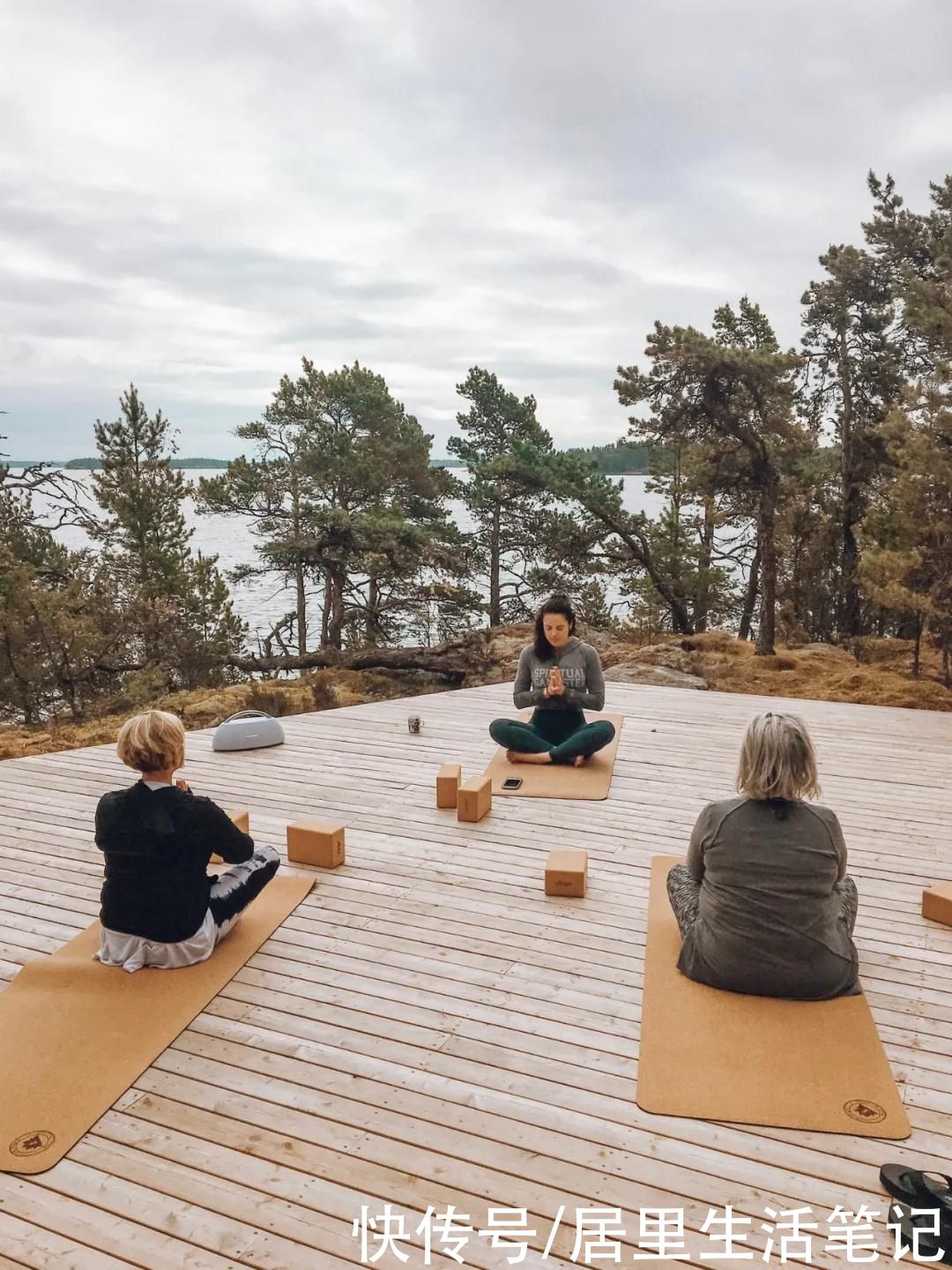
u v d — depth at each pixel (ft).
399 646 74.79
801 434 50.88
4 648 43.86
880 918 12.37
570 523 66.13
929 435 35.40
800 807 9.70
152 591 55.31
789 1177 7.36
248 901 11.50
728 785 18.34
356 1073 8.73
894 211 54.60
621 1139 7.82
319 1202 7.09
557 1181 7.32
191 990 10.11
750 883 9.70
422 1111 8.18
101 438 59.98
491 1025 9.61
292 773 19.16
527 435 90.68
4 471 54.65
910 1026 9.63
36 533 56.85
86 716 44.93
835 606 59.88
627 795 17.67
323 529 69.82
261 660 57.00
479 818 16.06
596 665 19.85
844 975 9.82
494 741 21.86
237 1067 8.82
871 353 58.85
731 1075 8.57
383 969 10.79
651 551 68.33
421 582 76.23
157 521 59.72
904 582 36.11
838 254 56.54
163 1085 8.54
